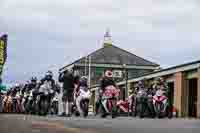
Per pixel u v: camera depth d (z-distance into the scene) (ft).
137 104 61.93
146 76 118.01
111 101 50.39
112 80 51.16
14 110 82.69
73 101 52.13
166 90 56.90
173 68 100.53
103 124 31.65
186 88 94.99
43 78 56.08
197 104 87.40
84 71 214.69
